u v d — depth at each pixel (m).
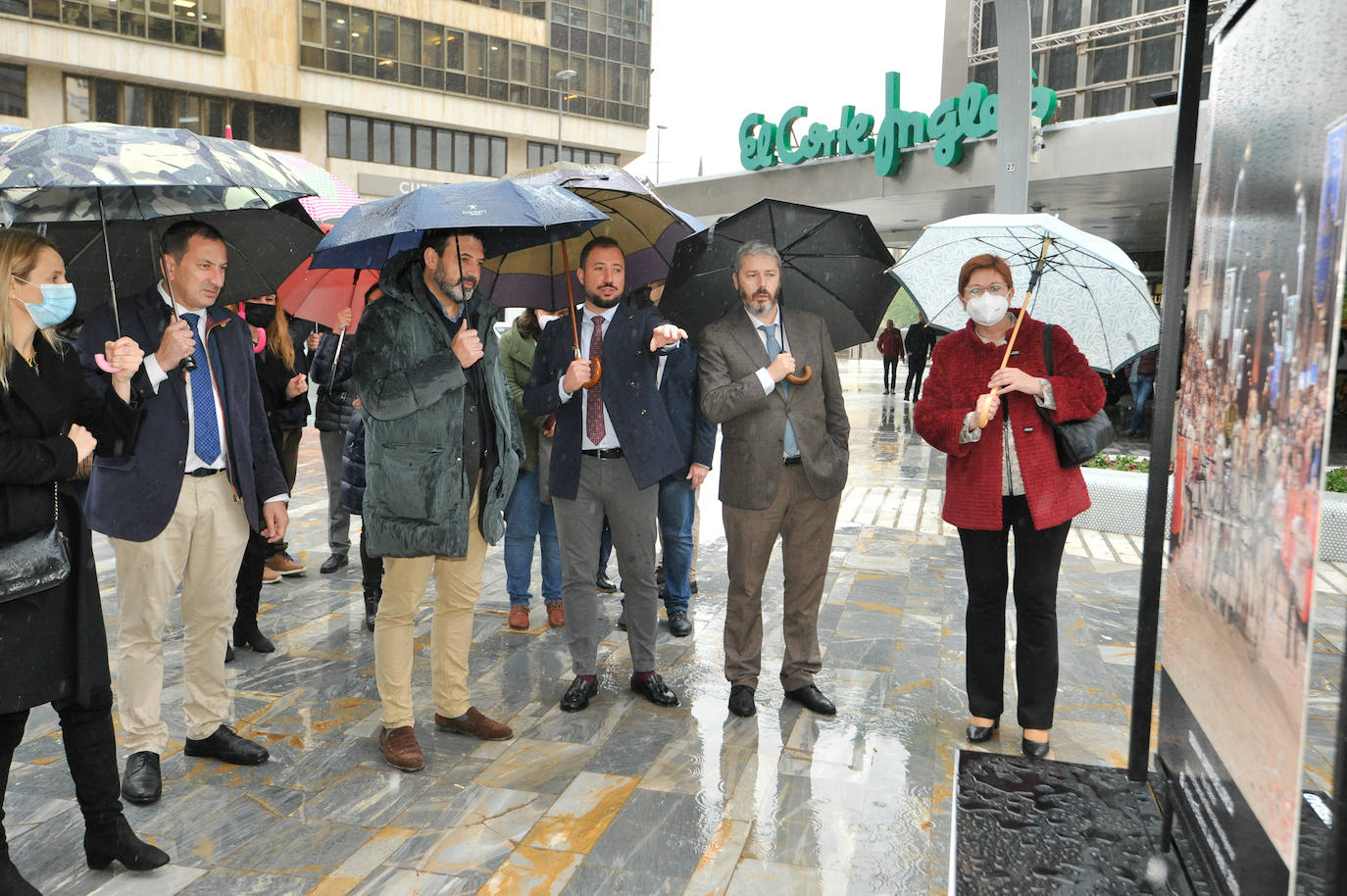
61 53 30.95
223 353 3.36
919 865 2.82
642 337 3.93
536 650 4.73
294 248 3.80
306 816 3.10
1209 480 1.87
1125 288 3.52
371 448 3.39
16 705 2.40
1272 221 1.55
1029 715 3.52
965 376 3.52
